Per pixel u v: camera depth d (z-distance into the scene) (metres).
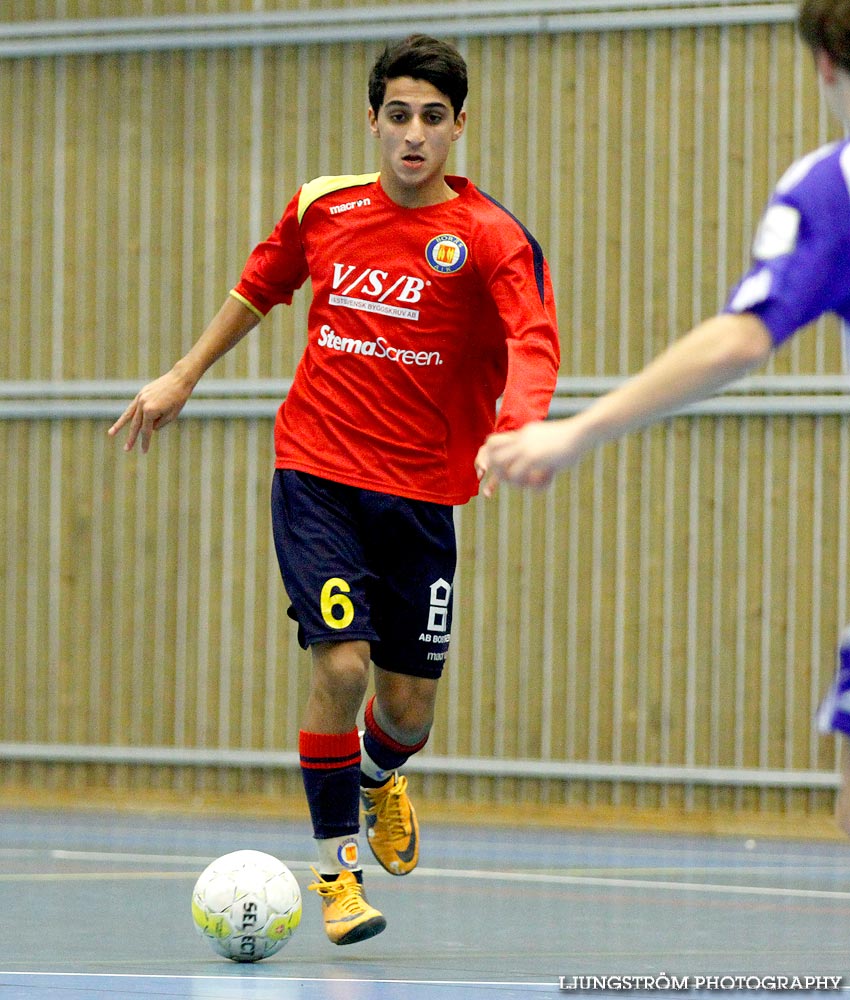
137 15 33.81
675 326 31.42
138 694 33.44
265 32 33.19
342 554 12.52
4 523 34.12
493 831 29.64
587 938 14.66
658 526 31.23
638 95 31.62
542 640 31.62
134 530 33.59
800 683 30.66
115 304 33.88
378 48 32.81
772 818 30.48
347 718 12.60
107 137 33.94
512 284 12.20
